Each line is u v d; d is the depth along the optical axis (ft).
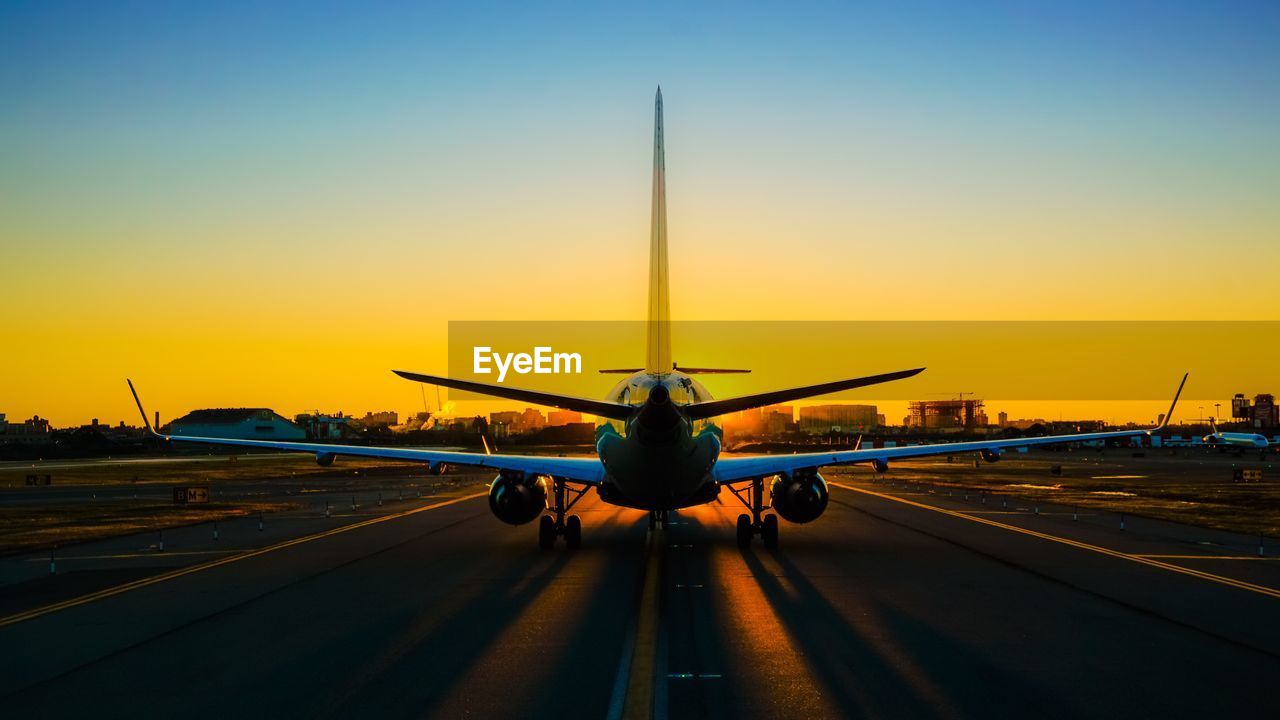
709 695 38.29
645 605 58.39
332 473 288.30
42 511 140.36
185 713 36.50
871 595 61.98
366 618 54.85
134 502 162.20
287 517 127.75
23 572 75.56
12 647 47.98
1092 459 388.78
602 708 36.58
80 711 36.94
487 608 57.82
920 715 35.58
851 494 169.17
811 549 87.66
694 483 79.46
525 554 85.05
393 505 150.20
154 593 64.34
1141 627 51.60
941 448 94.22
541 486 89.15
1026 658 44.42
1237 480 210.79
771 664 43.32
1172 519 117.70
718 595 62.13
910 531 103.60
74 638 50.01
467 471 293.23
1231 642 47.85
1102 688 39.29
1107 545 90.12
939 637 49.03
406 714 36.04
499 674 41.83
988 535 99.40
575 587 65.82
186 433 552.82
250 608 58.34
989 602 59.16
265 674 42.14
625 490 80.38
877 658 44.47
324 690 39.47
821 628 51.34
